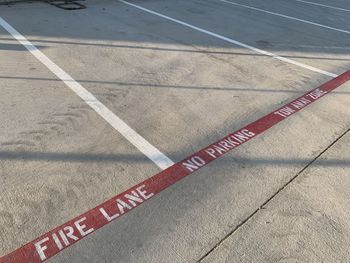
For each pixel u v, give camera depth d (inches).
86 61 260.8
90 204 141.9
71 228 131.4
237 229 135.4
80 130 184.4
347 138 194.4
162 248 126.2
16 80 227.0
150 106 210.7
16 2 382.9
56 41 291.0
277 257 125.4
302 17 426.6
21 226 130.6
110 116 197.8
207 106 215.8
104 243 126.7
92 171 158.2
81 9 380.5
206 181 157.8
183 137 185.3
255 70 271.1
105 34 314.8
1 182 148.7
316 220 141.1
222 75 258.2
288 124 203.8
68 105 204.8
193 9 418.6
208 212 141.9
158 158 169.2
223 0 475.8
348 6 507.5
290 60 295.6
